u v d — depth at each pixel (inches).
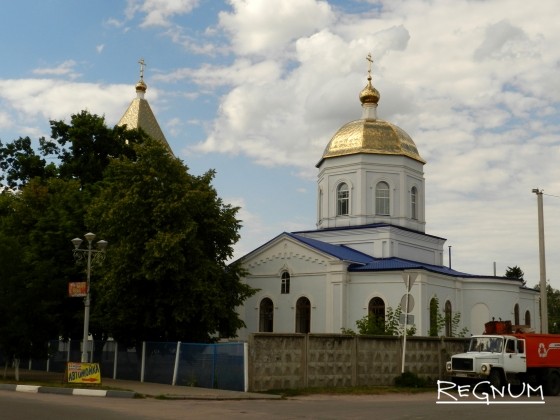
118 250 1266.0
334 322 1742.1
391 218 2004.2
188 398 929.5
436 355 1285.7
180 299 1269.7
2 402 767.1
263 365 1050.7
